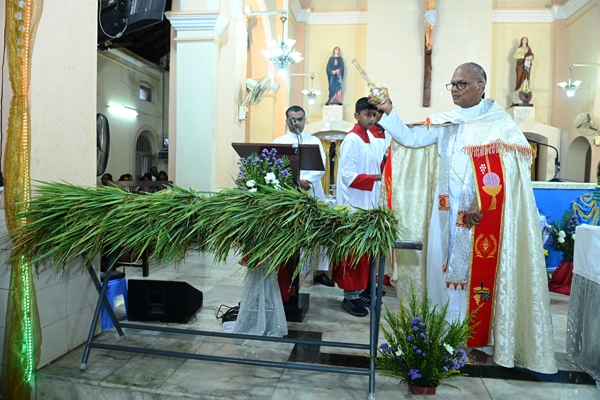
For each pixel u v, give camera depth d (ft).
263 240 6.98
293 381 7.27
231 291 12.42
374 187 12.28
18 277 7.35
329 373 7.57
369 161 12.11
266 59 27.50
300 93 41.57
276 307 8.96
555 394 6.98
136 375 7.38
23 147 7.37
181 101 18.57
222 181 19.63
